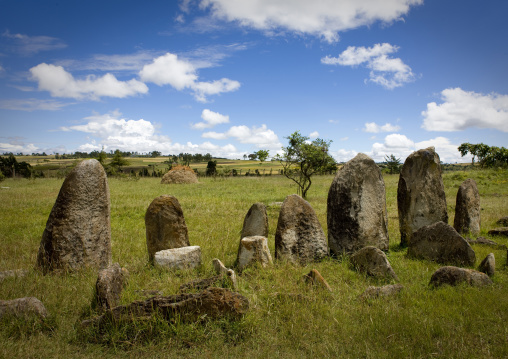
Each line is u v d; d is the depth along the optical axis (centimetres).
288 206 716
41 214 1262
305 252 705
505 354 365
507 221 1097
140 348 382
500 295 508
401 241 885
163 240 713
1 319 416
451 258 677
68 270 613
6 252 745
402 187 886
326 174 3681
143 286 543
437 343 383
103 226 665
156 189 2306
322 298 485
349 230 785
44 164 7062
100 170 670
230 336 400
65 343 394
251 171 5784
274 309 453
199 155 9844
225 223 1091
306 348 384
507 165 3030
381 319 430
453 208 1406
